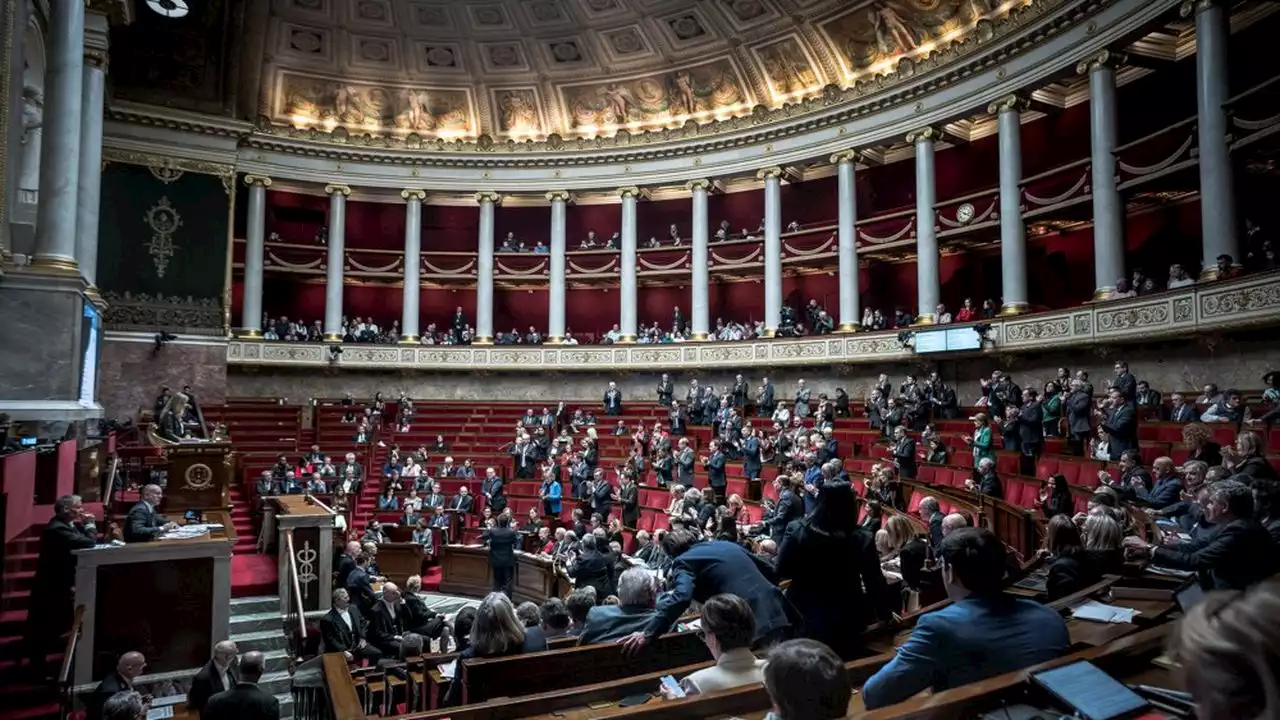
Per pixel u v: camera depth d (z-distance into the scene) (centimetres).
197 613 985
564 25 3023
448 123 3291
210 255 2811
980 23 2212
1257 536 430
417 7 2998
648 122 3161
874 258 2819
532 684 477
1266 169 1792
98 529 1195
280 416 2723
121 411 2633
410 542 1938
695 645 527
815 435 1608
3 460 860
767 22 2750
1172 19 1781
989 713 260
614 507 1906
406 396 3133
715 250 3014
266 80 3061
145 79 2720
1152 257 2152
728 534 933
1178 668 147
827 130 2703
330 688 400
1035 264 2472
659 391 2538
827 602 448
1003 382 1720
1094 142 1938
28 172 1605
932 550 736
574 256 3200
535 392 3139
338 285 3111
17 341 1217
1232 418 1255
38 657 838
